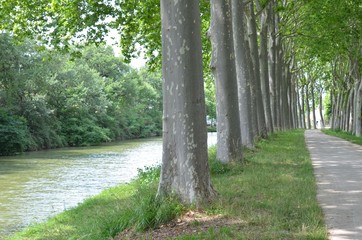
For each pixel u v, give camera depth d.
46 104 57.19
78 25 22.45
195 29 9.21
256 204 9.21
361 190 11.29
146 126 95.00
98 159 38.75
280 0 29.06
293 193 10.55
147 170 18.61
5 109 48.66
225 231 7.14
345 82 52.78
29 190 21.47
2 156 44.47
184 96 9.15
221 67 16.25
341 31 33.94
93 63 86.50
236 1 21.14
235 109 16.34
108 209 11.39
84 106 65.75
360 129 42.41
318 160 18.88
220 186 11.76
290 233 7.02
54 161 37.31
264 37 31.95
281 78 45.69
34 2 22.16
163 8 9.27
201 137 9.27
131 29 24.11
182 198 9.06
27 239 10.41
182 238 6.97
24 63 50.81
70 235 9.60
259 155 19.50
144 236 7.54
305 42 37.62
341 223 7.86
